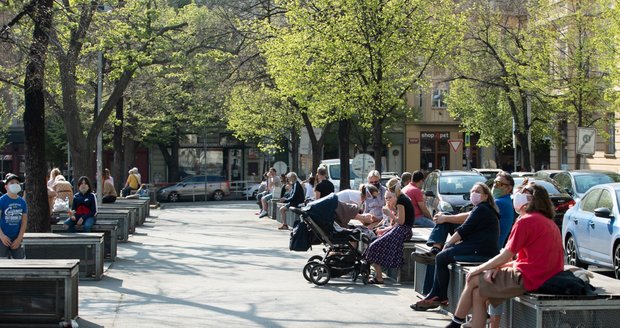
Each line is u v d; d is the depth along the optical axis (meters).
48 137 61.44
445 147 72.69
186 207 52.16
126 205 31.11
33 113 17.86
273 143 53.50
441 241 12.37
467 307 9.33
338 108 27.84
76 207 18.61
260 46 32.81
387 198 15.55
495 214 11.24
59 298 10.30
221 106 51.66
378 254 14.87
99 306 12.35
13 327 10.24
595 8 35.56
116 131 42.56
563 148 49.38
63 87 26.92
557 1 40.72
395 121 64.31
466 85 48.84
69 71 24.80
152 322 11.09
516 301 8.98
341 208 15.58
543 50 36.69
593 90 35.81
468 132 54.31
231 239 25.77
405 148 71.69
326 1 27.25
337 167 39.66
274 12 35.84
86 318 11.31
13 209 13.63
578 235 17.48
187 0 47.78
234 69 36.25
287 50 28.12
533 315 8.55
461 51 38.09
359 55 26.95
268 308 12.40
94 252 15.25
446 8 28.12
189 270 17.17
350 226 16.50
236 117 45.06
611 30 28.81
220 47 34.12
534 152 62.25
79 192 18.70
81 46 24.38
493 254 11.18
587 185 24.84
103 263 17.09
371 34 26.77
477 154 73.06
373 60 26.81
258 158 72.25
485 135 51.41
